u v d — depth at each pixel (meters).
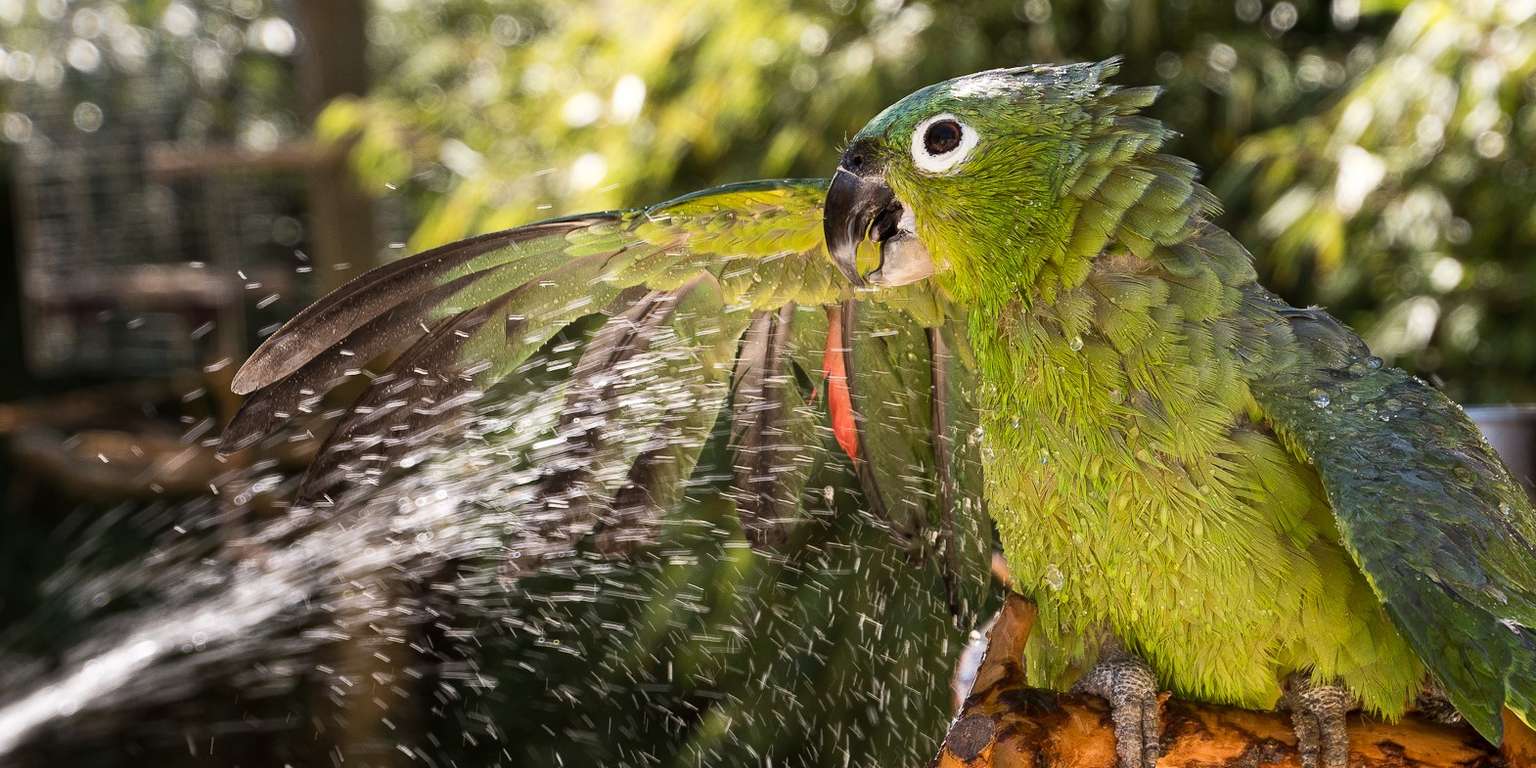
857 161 2.31
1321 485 2.05
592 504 2.81
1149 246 2.15
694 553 5.41
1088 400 2.15
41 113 10.00
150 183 9.91
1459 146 5.11
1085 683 2.15
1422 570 1.83
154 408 9.25
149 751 7.40
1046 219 2.19
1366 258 5.24
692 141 5.59
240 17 10.85
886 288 2.66
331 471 2.60
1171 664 2.19
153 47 10.50
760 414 2.88
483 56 8.02
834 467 3.64
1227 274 2.16
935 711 4.41
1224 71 5.68
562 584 6.17
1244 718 2.11
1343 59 5.91
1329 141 5.05
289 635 7.08
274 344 2.42
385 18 11.34
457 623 6.38
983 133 2.22
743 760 5.13
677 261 2.65
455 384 2.63
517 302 2.62
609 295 2.70
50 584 9.05
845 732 4.95
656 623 5.51
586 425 2.80
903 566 4.43
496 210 5.91
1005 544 2.35
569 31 6.25
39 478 9.57
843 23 5.81
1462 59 4.62
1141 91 2.22
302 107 8.59
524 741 6.29
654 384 2.79
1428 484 1.91
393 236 7.52
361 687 6.32
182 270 9.13
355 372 2.52
